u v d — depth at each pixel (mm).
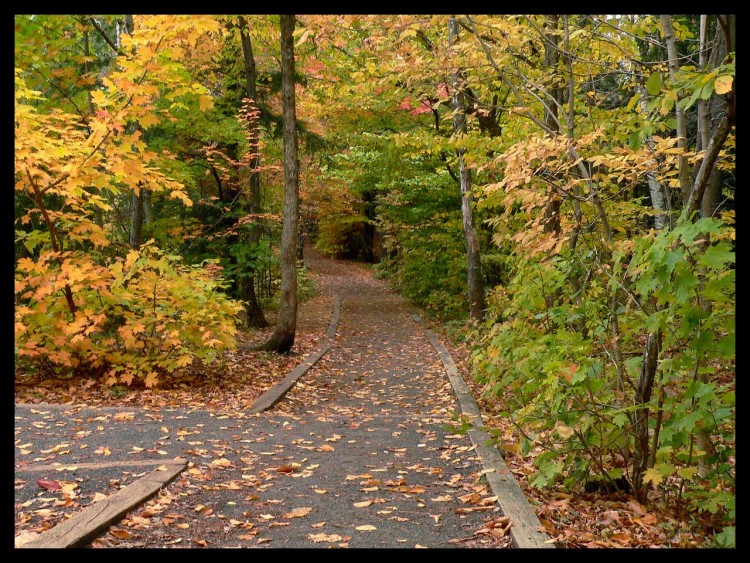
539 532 3820
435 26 6410
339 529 4051
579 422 4484
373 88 7570
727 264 4223
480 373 6465
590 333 4918
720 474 4398
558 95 7840
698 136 5918
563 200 5898
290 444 6242
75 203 8523
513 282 5824
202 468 5137
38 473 4613
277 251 22875
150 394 8383
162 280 9125
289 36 12648
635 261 4066
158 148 14664
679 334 4055
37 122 7617
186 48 12922
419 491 4797
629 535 3947
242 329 16703
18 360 9062
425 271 19969
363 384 11109
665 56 7676
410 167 18016
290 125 13031
